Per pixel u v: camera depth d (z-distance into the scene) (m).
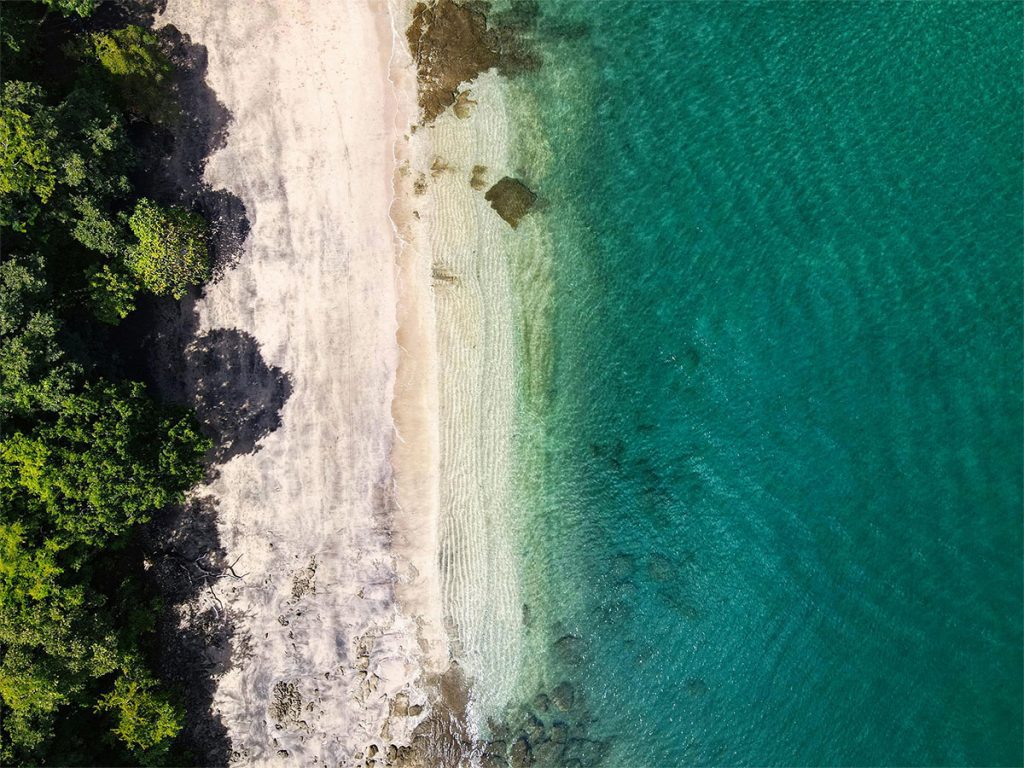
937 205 21.64
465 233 20.84
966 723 21.64
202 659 20.75
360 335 20.84
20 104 16.62
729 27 21.41
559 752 21.36
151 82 18.94
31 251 17.80
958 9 21.64
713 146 21.42
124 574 20.17
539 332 21.17
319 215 20.62
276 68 20.31
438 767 21.06
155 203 18.75
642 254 21.38
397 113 20.64
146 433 18.11
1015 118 21.64
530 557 21.34
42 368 17.12
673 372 21.62
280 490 20.86
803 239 21.61
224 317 20.52
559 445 21.36
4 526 16.61
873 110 21.59
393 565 21.11
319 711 20.98
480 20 20.67
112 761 19.17
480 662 21.25
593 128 21.11
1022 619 21.62
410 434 21.05
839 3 21.59
